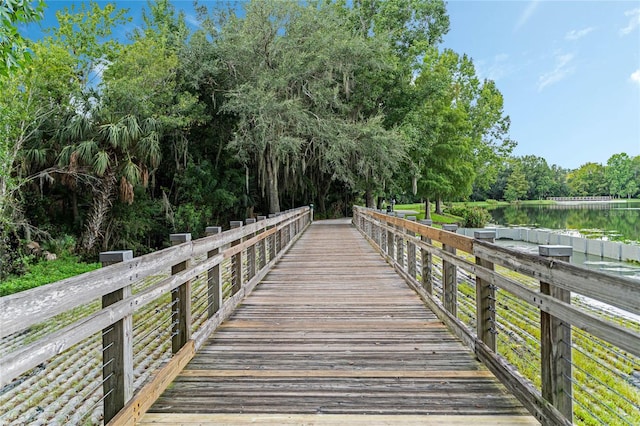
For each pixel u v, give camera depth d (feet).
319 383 8.66
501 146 104.58
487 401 7.79
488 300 9.63
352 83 58.70
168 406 7.69
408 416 7.25
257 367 9.53
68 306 5.05
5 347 15.84
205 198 56.70
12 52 13.93
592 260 45.83
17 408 11.40
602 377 11.44
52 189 42.83
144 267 7.44
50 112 38.09
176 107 47.80
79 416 10.68
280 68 51.90
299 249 31.73
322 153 58.18
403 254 21.08
